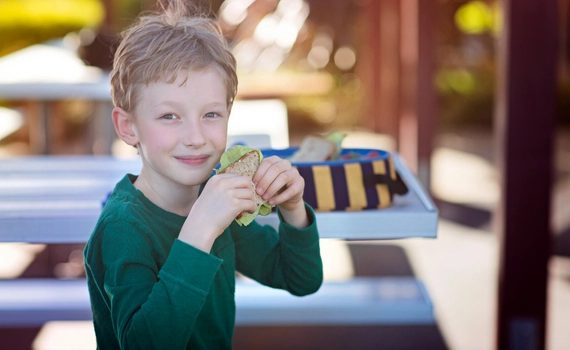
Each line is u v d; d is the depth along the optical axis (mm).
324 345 3021
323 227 1683
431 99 5340
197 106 1176
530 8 2420
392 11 7105
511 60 2449
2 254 4219
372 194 1731
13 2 9961
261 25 9070
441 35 11922
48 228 1738
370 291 2492
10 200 1980
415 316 2354
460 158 7598
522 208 2498
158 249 1190
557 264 4047
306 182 1716
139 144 1252
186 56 1160
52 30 10102
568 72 11656
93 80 4246
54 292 2430
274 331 3182
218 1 10422
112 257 1154
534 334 2518
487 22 11992
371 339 3078
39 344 2979
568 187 6176
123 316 1097
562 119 10039
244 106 5367
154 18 1350
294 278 1391
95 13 10719
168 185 1256
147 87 1174
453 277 3885
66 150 7254
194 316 1068
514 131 2475
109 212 1203
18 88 4105
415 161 5395
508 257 2520
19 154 6723
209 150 1196
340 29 10297
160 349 1056
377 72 8477
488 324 3193
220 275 1314
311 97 9906
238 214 1138
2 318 2268
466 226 4953
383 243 4645
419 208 1744
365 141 8031
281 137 3717
